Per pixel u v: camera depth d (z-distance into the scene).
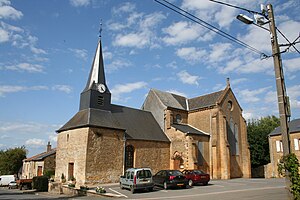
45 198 17.44
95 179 24.17
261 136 45.94
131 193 17.95
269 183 23.23
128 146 27.97
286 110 8.76
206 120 34.06
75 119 27.30
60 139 28.06
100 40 31.44
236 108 36.59
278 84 8.94
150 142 29.78
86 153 24.09
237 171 34.16
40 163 39.41
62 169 26.55
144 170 18.89
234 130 35.38
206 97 36.97
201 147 31.61
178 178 19.84
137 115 32.84
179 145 30.80
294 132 35.91
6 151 61.34
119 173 26.05
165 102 34.88
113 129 26.61
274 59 9.20
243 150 35.75
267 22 9.53
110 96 29.38
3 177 46.81
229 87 36.22
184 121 35.69
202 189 19.23
